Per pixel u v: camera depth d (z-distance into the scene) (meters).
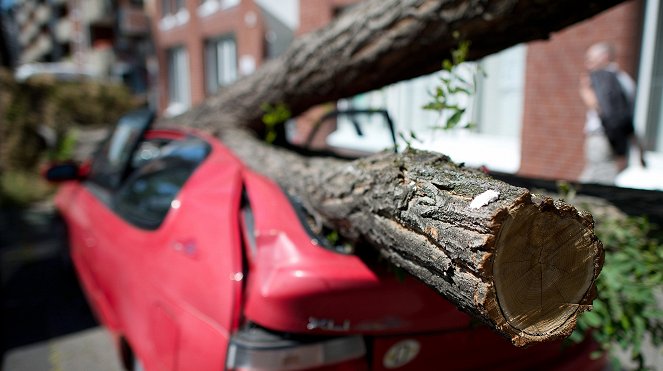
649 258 2.09
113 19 21.20
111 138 3.52
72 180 3.66
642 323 2.02
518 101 6.09
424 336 1.78
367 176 1.70
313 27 8.65
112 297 2.63
